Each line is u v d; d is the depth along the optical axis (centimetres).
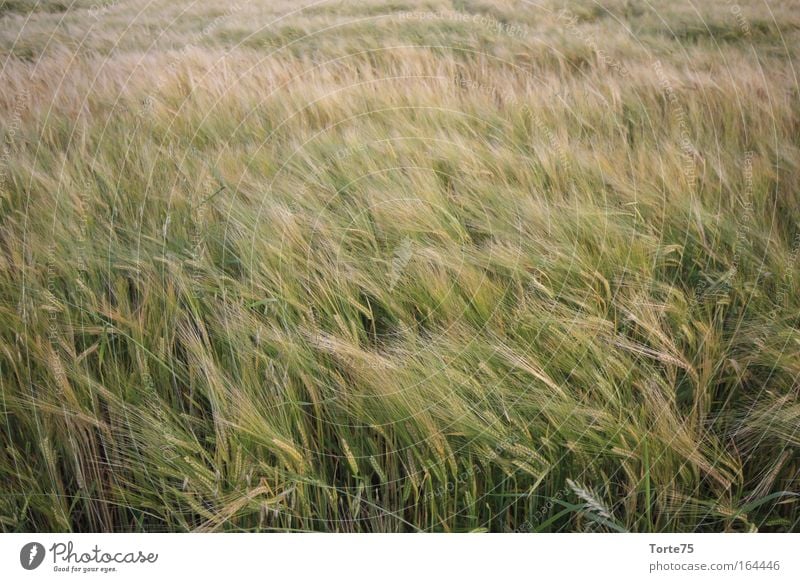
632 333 113
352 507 104
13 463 106
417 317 111
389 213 118
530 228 117
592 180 126
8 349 107
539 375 99
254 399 101
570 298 107
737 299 115
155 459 100
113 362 107
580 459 101
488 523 105
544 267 111
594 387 102
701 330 108
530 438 99
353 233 118
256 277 110
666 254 119
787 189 129
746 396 111
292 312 108
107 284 114
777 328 110
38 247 114
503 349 101
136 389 104
